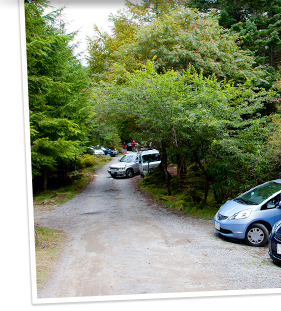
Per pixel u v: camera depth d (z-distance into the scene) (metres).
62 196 14.85
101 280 4.93
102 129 22.88
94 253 6.45
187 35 12.91
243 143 9.57
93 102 13.45
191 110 9.39
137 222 9.48
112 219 10.04
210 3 18.86
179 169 14.27
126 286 4.64
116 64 12.86
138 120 11.09
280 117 9.84
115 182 19.55
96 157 32.12
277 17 17.31
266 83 13.45
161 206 11.99
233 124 9.21
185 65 13.44
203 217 9.92
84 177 21.08
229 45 14.01
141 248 6.73
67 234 8.32
